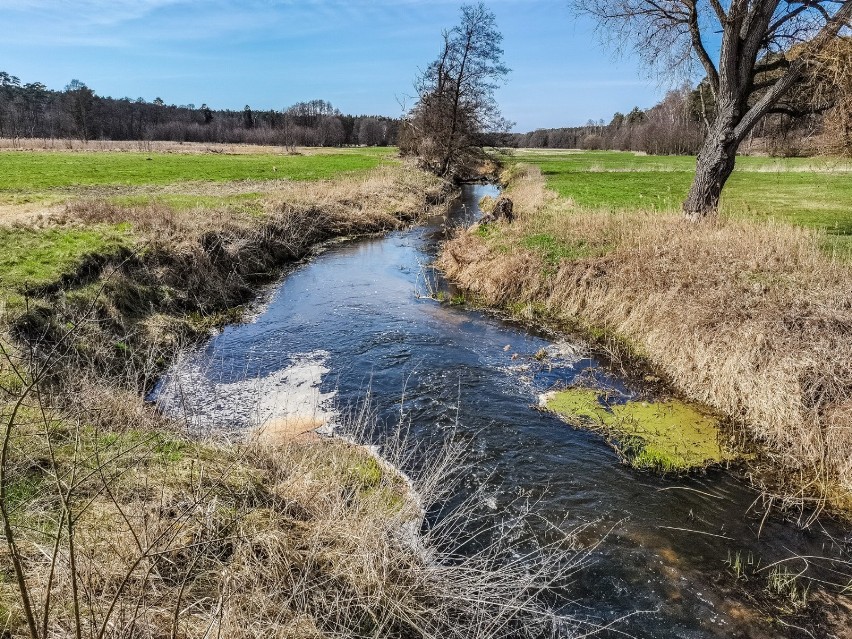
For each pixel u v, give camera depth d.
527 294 13.30
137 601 3.20
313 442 6.83
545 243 14.56
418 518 5.65
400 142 54.53
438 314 13.00
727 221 13.81
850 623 4.59
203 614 3.48
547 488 6.44
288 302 13.84
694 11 13.44
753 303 9.09
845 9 11.24
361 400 8.56
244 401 8.42
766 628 4.55
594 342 11.09
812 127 14.48
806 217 17.92
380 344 11.00
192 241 13.67
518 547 5.42
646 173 41.06
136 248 12.17
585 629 4.48
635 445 7.39
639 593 4.89
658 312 10.23
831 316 8.11
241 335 11.45
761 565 5.27
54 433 5.05
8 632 2.88
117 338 9.25
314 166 40.75
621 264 12.24
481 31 37.66
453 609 4.46
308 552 4.31
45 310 8.61
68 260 10.44
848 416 6.56
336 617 3.94
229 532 4.30
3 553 3.46
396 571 4.54
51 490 4.18
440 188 36.00
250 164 40.56
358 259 18.67
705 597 4.86
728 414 8.11
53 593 3.19
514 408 8.41
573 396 8.79
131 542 3.84
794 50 12.52
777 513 6.05
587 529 5.74
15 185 22.47
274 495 5.13
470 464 6.88
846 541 5.59
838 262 10.56
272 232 18.25
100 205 14.88
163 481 4.71
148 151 54.16
